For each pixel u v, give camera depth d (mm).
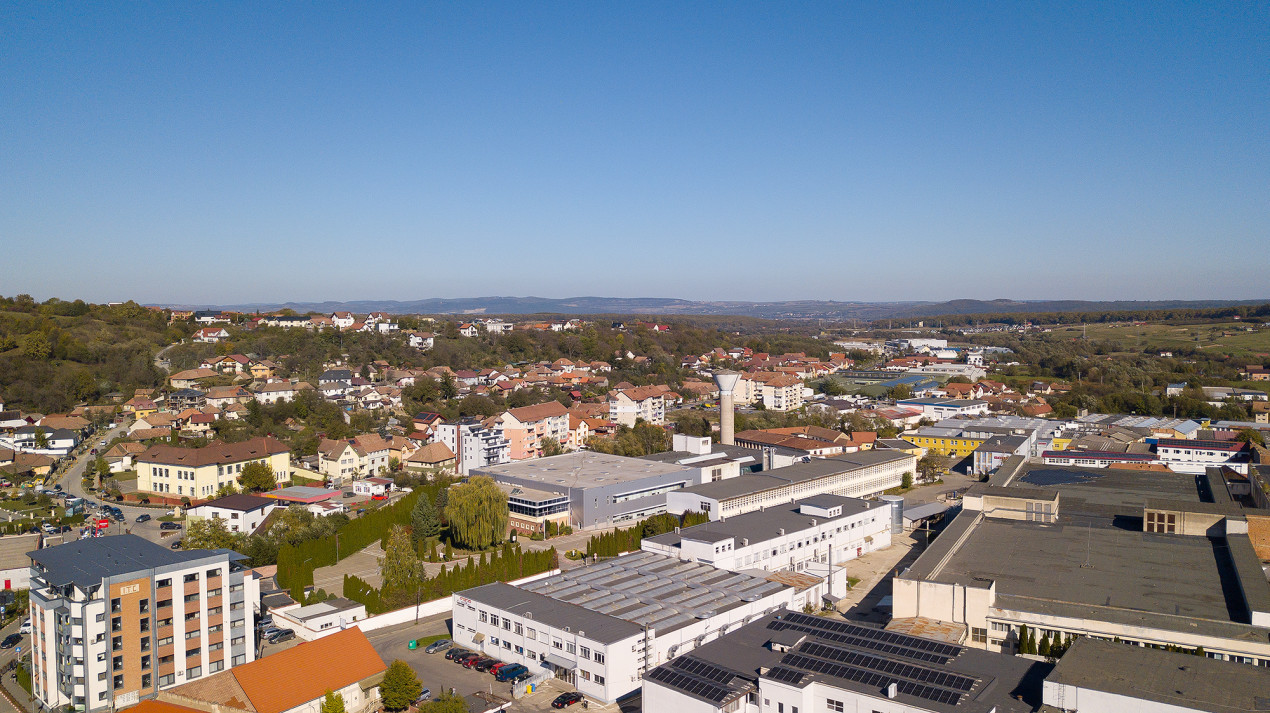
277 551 115250
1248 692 59750
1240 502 147375
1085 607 86062
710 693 65000
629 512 145125
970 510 132625
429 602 99500
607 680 74812
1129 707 58656
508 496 139625
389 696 72312
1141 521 128375
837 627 75688
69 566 75500
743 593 92188
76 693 71188
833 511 121875
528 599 88500
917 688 62625
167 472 150250
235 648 81562
